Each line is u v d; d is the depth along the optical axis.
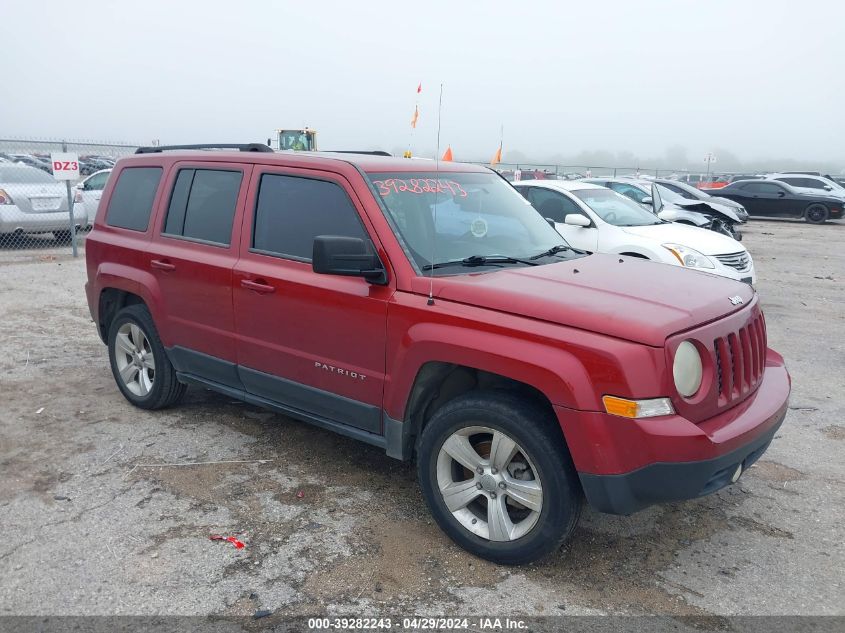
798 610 3.10
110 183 5.54
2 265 11.69
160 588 3.17
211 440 4.83
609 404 2.96
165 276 4.83
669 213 9.73
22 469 4.34
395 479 4.30
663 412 2.96
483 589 3.21
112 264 5.29
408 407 3.64
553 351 3.08
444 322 3.40
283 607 3.05
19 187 13.04
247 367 4.41
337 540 3.59
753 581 3.31
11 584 3.18
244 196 4.41
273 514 3.84
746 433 3.17
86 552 3.44
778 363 4.05
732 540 3.68
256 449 4.69
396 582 3.25
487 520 3.42
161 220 4.95
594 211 8.99
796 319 9.11
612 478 2.99
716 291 3.62
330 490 4.14
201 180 4.77
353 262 3.50
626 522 3.85
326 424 4.11
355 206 3.85
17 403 5.48
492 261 3.90
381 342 3.66
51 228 13.47
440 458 3.51
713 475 3.09
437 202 4.09
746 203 26.30
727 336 3.31
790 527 3.82
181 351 4.84
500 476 3.34
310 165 4.13
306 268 4.02
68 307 8.88
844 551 3.58
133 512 3.83
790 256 15.92
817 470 4.52
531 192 9.63
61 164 12.21
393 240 3.69
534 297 3.26
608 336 3.02
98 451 4.62
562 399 3.03
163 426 5.07
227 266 4.38
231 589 3.17
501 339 3.21
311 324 3.96
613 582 3.29
